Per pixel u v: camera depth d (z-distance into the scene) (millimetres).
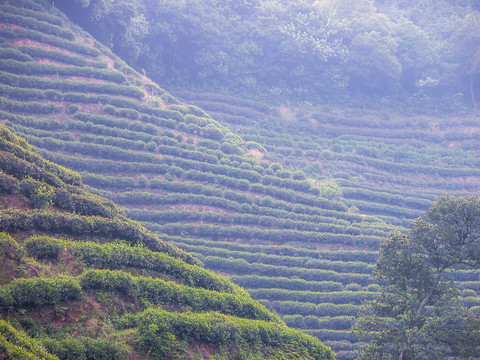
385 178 82812
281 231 58562
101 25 81875
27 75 64625
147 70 91625
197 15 94938
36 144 56094
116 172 59094
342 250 58531
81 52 73250
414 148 90688
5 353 17172
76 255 26875
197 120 72312
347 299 51375
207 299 30625
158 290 28109
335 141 89250
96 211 32281
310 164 81125
